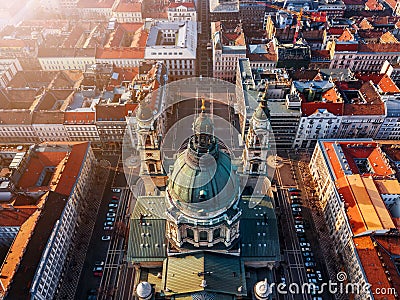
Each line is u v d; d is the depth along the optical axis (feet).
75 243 513.45
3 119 635.25
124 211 553.64
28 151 556.51
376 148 561.02
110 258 498.69
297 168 618.03
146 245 425.69
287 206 558.15
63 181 510.17
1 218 469.57
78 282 474.90
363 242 439.63
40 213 461.37
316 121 613.52
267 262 424.05
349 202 476.95
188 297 362.33
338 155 544.21
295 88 653.71
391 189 495.00
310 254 498.28
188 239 387.55
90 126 630.33
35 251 423.23
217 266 385.91
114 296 460.96
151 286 395.96
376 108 620.08
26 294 389.60
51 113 637.30
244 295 377.50
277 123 618.03
